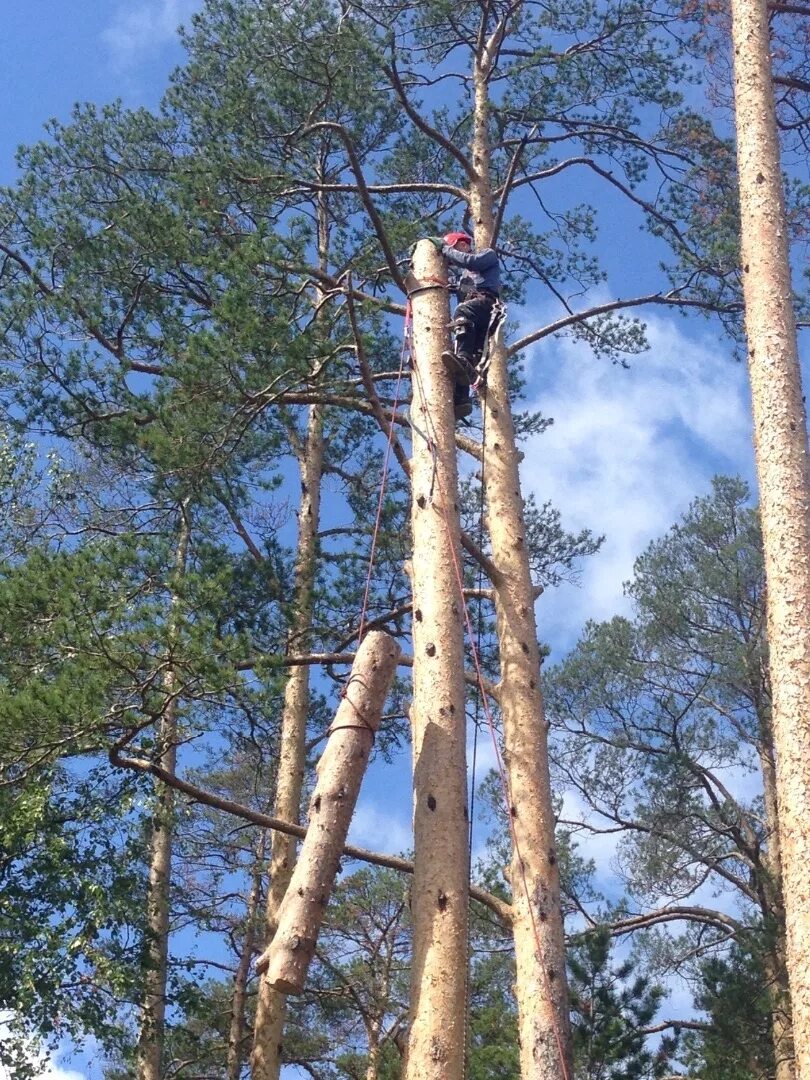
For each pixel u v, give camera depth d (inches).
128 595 365.7
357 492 558.3
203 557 409.4
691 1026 518.3
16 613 358.6
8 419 431.2
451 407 301.6
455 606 272.2
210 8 520.7
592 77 485.1
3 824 399.5
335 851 238.7
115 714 343.6
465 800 251.6
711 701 700.0
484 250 331.0
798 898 238.7
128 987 415.8
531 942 314.0
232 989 664.4
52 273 451.8
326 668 449.1
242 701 375.9
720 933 639.1
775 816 660.1
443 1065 224.5
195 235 421.4
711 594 717.3
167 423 387.2
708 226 464.8
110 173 498.0
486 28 476.1
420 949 235.8
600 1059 419.8
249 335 370.6
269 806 652.1
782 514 273.1
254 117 450.0
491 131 487.2
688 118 477.4
